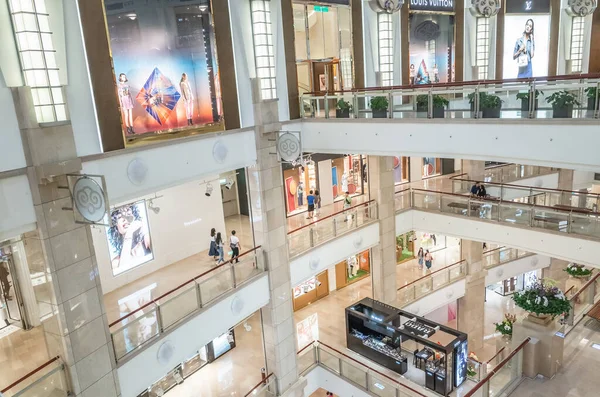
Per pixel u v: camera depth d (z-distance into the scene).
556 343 11.09
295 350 14.49
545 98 10.18
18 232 7.62
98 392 8.83
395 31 16.45
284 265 13.66
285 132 12.49
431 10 17.50
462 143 11.47
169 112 10.45
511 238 16.02
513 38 19.95
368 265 23.28
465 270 20.61
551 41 20.77
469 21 18.84
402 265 23.53
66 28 8.38
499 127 10.70
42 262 8.00
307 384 15.37
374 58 16.12
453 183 22.22
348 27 15.27
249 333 17.69
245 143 12.25
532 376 11.20
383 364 16.00
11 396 7.52
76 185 7.95
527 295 11.66
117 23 9.28
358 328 17.05
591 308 12.98
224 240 18.17
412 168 24.91
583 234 14.14
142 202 15.24
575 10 20.09
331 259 15.88
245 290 12.54
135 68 9.70
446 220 17.91
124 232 14.77
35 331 11.76
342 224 16.47
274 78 12.64
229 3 11.66
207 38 11.20
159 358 10.09
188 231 16.94
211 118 11.47
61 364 8.35
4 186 7.39
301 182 20.83
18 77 7.48
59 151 7.94
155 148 10.05
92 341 8.66
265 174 12.74
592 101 9.38
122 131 9.50
